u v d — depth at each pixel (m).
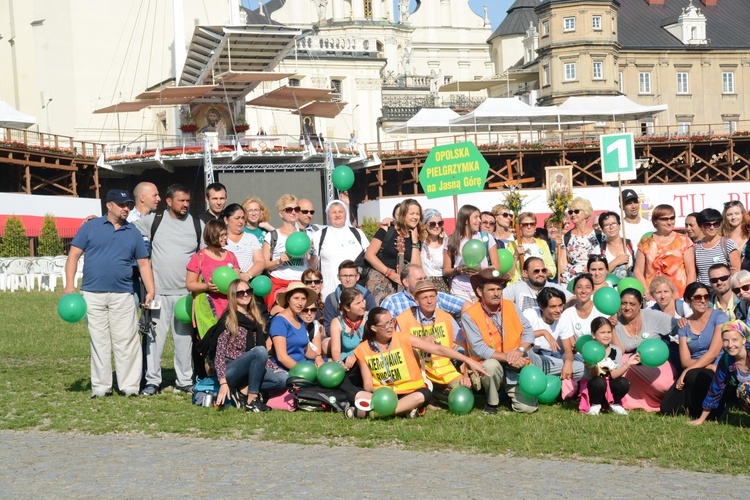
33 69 59.81
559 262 13.25
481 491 6.95
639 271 11.99
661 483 7.18
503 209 12.97
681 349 9.94
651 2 79.44
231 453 8.20
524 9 88.81
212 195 11.34
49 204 46.19
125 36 61.75
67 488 7.15
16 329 17.36
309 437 8.85
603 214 12.93
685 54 76.19
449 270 11.35
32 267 29.17
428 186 14.86
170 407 10.24
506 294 11.09
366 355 9.84
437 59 89.62
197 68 49.88
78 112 60.38
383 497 6.81
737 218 11.60
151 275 11.02
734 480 7.29
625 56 74.88
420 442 8.60
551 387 10.16
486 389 9.94
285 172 44.16
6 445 8.60
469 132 59.94
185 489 7.07
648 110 56.94
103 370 10.93
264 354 10.05
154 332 11.12
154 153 48.47
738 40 77.81
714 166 58.38
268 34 43.97
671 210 11.76
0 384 11.81
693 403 9.65
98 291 10.80
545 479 7.29
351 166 54.69
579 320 10.44
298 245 11.21
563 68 72.12
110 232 10.83
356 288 10.92
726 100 77.44
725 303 10.30
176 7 52.88
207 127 51.16
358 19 79.75
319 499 6.78
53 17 59.81
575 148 56.09
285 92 48.22
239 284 10.12
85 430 9.23
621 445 8.38
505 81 76.19
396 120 71.50
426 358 10.26
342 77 70.12
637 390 10.11
